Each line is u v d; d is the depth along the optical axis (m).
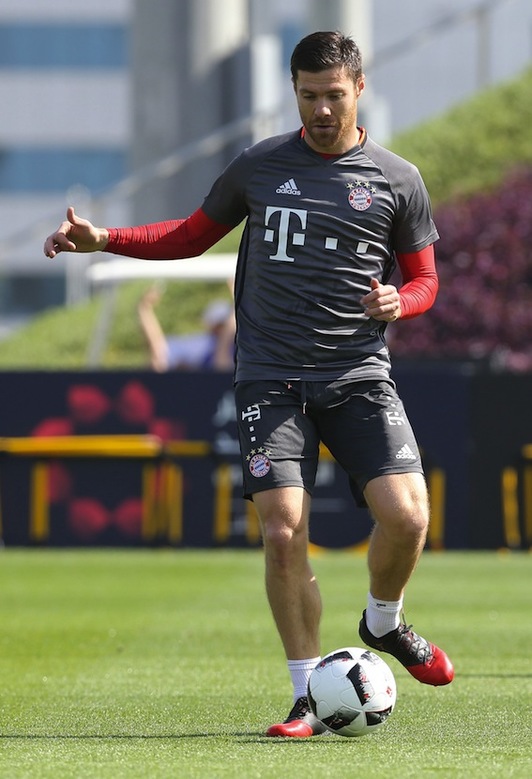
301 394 19.16
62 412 59.09
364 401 19.20
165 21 114.25
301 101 19.11
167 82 114.44
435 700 22.08
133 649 29.14
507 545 57.84
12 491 59.31
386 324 19.97
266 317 19.42
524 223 97.81
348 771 15.77
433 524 58.03
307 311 19.23
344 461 19.36
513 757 16.88
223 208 20.02
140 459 58.84
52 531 59.34
